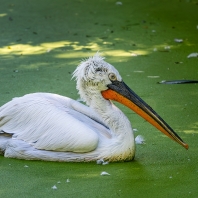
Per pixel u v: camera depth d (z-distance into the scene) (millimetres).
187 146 11125
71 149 10992
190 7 24078
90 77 11156
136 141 12062
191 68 17172
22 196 9719
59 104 11469
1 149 11469
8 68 17156
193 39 20094
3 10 23641
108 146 11008
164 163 11070
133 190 9898
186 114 13586
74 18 22578
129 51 18766
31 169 10781
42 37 20328
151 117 11211
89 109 11477
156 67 17234
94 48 19047
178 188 9984
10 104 11477
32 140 11211
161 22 22094
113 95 11227
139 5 24406
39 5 24438
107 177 10422
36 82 15945
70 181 10258
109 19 22469
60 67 17203
